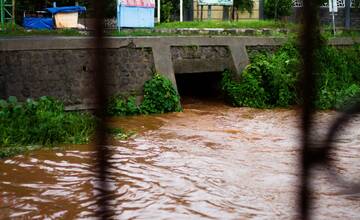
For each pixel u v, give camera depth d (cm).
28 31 1572
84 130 994
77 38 1191
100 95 197
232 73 1497
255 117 1291
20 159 830
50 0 2150
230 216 595
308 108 193
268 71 1470
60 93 1173
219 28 1845
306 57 186
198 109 1392
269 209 615
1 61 1092
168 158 861
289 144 985
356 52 1758
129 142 973
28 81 1130
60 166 794
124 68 1286
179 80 1664
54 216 588
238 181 734
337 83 1580
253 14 2406
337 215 582
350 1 2339
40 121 974
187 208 621
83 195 659
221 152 915
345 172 730
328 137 202
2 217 582
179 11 2367
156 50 1348
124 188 683
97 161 231
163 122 1192
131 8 1697
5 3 1950
